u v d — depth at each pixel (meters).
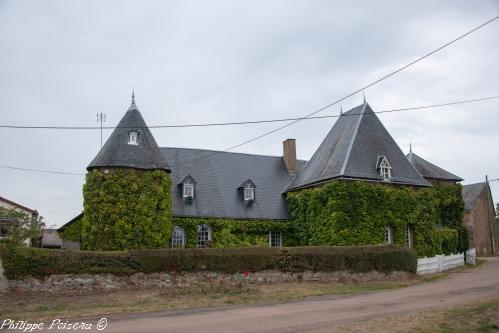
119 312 16.72
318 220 32.50
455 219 40.16
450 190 40.28
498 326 13.55
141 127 31.73
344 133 35.34
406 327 13.51
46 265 23.06
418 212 33.56
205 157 38.00
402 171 33.97
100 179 29.33
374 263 27.80
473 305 17.02
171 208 31.45
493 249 57.28
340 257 27.25
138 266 24.52
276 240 35.81
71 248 32.44
